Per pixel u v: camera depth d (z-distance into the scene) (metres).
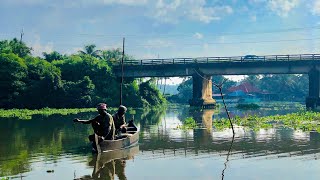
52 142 26.22
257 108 73.00
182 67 72.12
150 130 33.69
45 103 68.69
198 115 52.56
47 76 68.50
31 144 25.39
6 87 66.44
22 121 42.56
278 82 130.62
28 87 67.69
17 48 86.25
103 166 18.61
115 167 18.44
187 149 23.27
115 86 76.56
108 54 107.38
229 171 17.53
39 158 20.53
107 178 16.48
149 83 87.75
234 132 31.08
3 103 65.81
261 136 28.45
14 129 34.22
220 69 70.62
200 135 29.67
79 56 84.00
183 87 137.50
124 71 76.06
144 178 16.47
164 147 24.05
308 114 46.88
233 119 41.41
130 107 77.25
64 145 24.89
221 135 29.38
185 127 35.59
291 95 127.69
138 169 18.03
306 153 21.48
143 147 24.08
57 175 16.97
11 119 45.38
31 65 70.00
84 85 71.88
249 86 127.81
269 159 19.97
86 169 18.00
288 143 25.00
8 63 67.00
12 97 66.62
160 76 73.75
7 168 18.25
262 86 134.62
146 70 74.56
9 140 27.22
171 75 73.06
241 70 69.75
